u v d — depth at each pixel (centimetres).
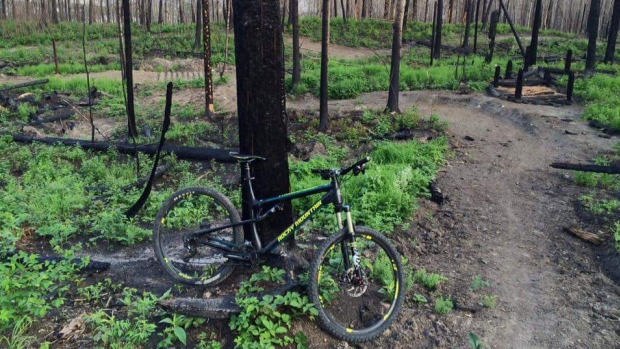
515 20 4372
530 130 1186
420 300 466
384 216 652
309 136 1202
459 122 1274
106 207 690
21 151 1009
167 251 539
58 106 1595
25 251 540
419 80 1822
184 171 950
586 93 1525
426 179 783
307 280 427
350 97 1675
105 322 405
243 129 440
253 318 401
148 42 3225
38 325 404
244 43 420
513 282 514
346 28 3600
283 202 426
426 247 593
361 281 397
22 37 3491
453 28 3547
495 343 417
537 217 676
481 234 625
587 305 471
